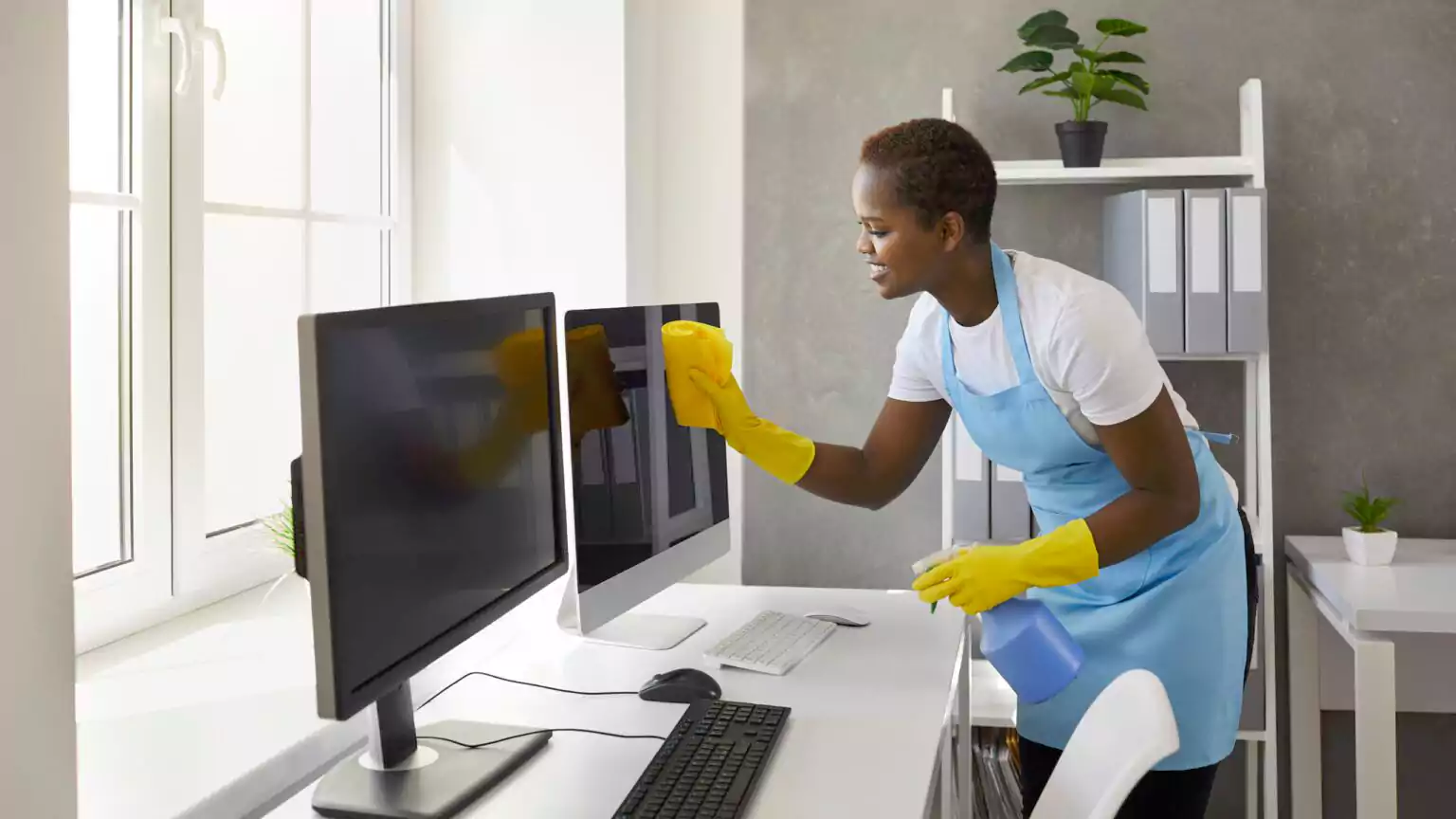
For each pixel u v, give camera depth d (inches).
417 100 102.7
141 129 72.7
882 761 53.5
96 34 72.3
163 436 74.5
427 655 48.9
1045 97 107.6
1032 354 69.3
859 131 110.2
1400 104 104.7
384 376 46.4
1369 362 106.2
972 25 108.3
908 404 80.0
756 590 85.7
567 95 100.7
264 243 92.2
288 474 96.1
